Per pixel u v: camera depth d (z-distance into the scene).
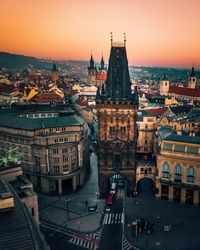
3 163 94.25
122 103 113.12
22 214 48.97
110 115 115.12
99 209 113.56
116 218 106.25
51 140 123.38
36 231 46.47
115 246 89.25
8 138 131.88
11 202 49.50
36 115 156.62
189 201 114.50
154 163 122.44
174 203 115.69
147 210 110.25
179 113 199.75
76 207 115.44
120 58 114.19
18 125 128.62
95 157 178.62
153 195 123.38
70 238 94.44
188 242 89.62
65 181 136.88
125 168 120.75
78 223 103.44
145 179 140.12
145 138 163.25
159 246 88.06
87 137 148.75
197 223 100.38
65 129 129.00
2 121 136.00
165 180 115.44
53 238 94.50
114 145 118.31
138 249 87.19
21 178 91.06
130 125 116.38
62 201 120.88
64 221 105.00
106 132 116.88
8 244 40.44
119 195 125.75
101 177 121.69
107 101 113.25
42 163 124.06
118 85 114.75
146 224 98.62
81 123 132.25
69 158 125.31
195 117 179.38
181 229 96.88
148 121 161.75
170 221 101.81
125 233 95.94
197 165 108.44
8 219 46.84
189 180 111.56
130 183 122.38
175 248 86.81
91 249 88.25
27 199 81.31
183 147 110.31
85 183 139.00
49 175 123.81
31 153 125.38
